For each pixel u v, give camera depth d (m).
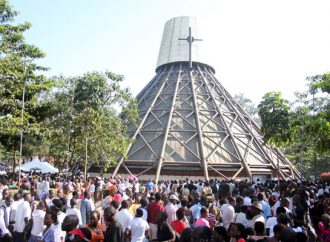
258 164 43.81
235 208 13.67
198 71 57.81
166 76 56.59
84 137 33.22
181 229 10.66
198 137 44.62
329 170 64.69
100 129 33.75
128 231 11.28
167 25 62.00
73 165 45.88
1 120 27.47
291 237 7.93
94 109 34.12
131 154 43.22
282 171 44.47
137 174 40.94
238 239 8.90
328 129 25.06
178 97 51.38
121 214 11.38
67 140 36.03
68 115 35.12
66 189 17.52
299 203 14.17
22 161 59.41
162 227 10.11
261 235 9.32
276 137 36.34
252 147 46.81
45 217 9.52
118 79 35.47
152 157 42.47
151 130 45.94
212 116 49.16
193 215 13.14
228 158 43.41
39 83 35.19
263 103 37.19
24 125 32.34
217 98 53.25
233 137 45.69
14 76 28.41
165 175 40.97
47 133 34.50
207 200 13.70
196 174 41.03
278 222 9.75
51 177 40.53
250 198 16.05
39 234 10.69
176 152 43.06
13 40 31.42
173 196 14.27
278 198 19.78
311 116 29.38
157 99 51.91
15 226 12.00
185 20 60.16
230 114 51.53
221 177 41.44
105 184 29.25
